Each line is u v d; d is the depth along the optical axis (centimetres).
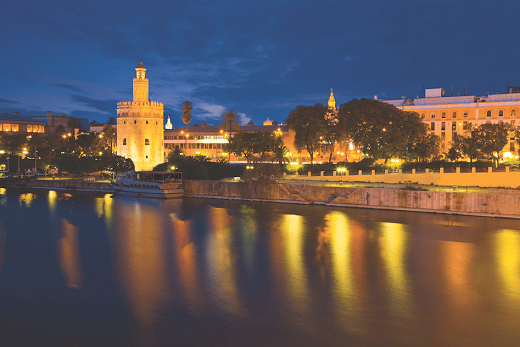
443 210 5494
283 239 4281
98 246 4028
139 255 3709
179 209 6297
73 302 2612
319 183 6981
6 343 2106
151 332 2214
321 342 2094
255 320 2347
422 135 9294
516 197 5056
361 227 4797
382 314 2420
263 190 7069
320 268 3294
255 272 3198
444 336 2155
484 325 2280
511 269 3253
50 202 7156
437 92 12988
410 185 6500
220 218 5497
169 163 9738
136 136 10888
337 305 2550
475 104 11650
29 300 2650
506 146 11231
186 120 12362
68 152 12112
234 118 10694
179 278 3064
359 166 8119
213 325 2286
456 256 3609
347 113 8812
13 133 17712
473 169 6850
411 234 4419
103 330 2238
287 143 12344
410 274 3141
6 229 4850
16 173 12069
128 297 2692
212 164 9050
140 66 11131
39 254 3741
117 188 8506
